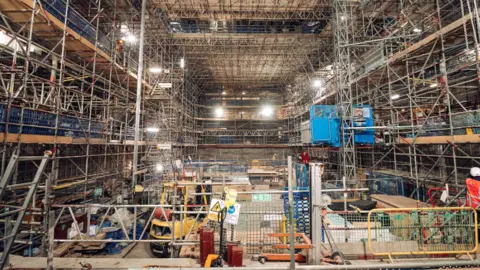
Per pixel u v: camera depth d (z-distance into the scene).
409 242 5.55
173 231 5.80
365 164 17.83
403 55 10.46
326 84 20.19
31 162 9.49
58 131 8.16
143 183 14.56
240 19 18.72
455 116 8.88
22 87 6.89
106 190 13.11
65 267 4.51
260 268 3.34
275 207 7.36
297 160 26.44
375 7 14.16
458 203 7.65
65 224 9.03
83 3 13.63
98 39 10.95
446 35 8.68
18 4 6.91
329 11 17.12
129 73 13.91
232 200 4.82
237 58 23.72
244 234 6.07
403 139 11.25
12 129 6.42
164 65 20.77
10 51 7.41
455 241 5.43
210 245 4.73
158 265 4.66
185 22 19.59
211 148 31.80
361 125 12.17
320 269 3.35
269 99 35.47
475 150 9.48
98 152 13.11
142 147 17.70
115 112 15.26
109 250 9.44
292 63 25.34
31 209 5.38
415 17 12.76
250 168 24.84
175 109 20.42
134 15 15.74
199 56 23.72
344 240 6.48
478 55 7.44
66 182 10.85
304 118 26.95
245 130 33.19
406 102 14.30
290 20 19.05
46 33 8.79
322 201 4.69
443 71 9.23
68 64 10.23
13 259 4.79
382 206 9.22
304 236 4.79
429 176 10.66
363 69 14.11
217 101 35.53
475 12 7.31
